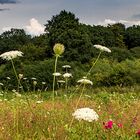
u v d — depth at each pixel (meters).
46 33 80.50
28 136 9.21
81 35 74.06
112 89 33.25
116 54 75.38
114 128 9.38
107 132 9.17
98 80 48.88
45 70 53.22
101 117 11.62
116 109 13.81
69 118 10.70
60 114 11.10
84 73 57.91
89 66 63.91
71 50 71.69
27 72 51.88
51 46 76.44
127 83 46.72
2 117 10.95
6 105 13.70
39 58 75.38
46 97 23.69
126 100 18.73
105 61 67.56
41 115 11.02
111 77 48.06
